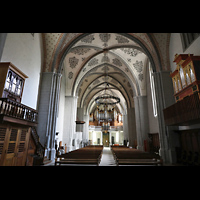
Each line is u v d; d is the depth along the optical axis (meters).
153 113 13.25
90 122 33.53
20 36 6.81
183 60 6.56
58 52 9.76
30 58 7.82
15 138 5.01
